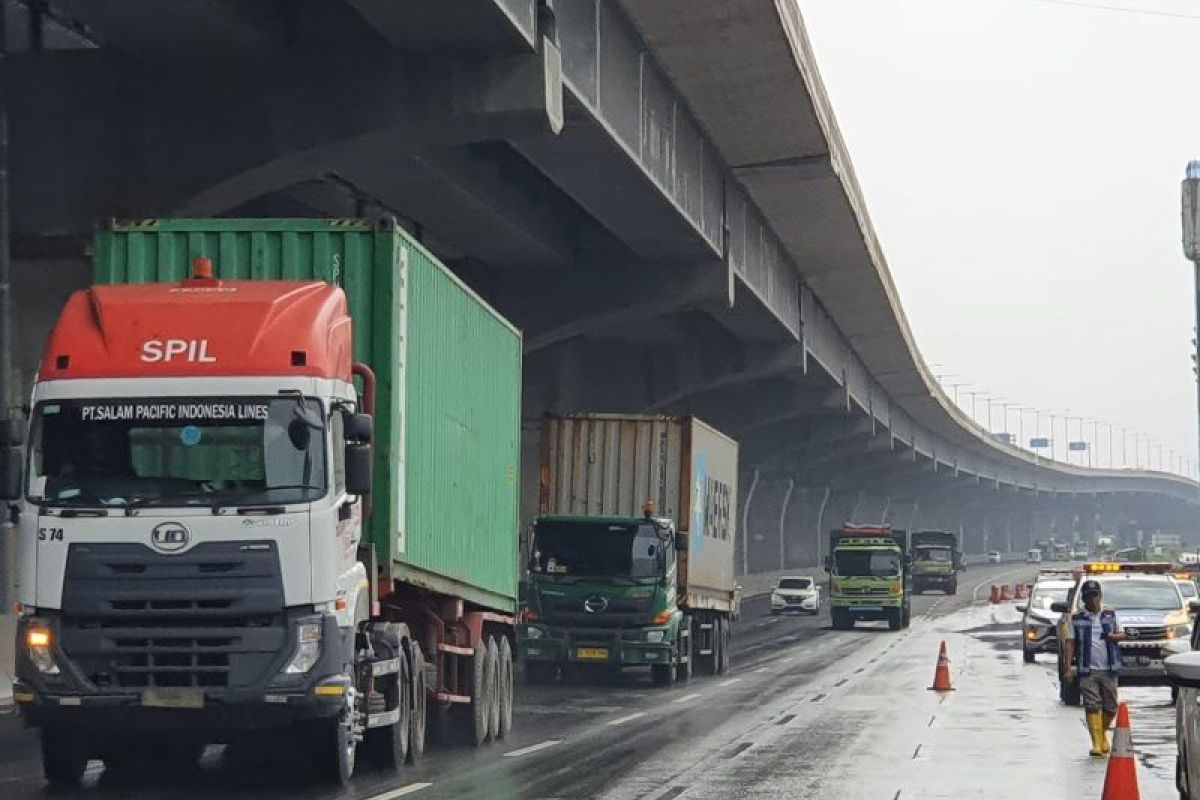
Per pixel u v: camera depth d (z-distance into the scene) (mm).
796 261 84812
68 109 40562
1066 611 39625
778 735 31156
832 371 107688
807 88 53719
